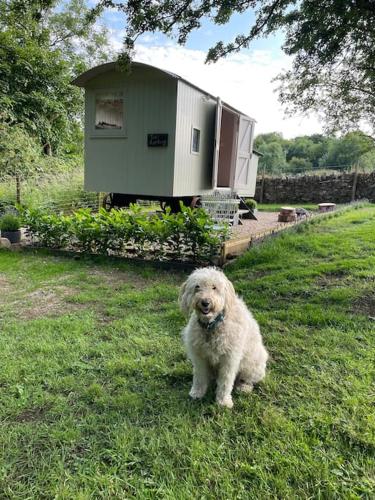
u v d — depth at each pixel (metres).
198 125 9.21
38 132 14.48
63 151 18.02
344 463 1.78
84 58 19.55
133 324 3.52
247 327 2.44
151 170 8.57
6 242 7.02
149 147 8.49
